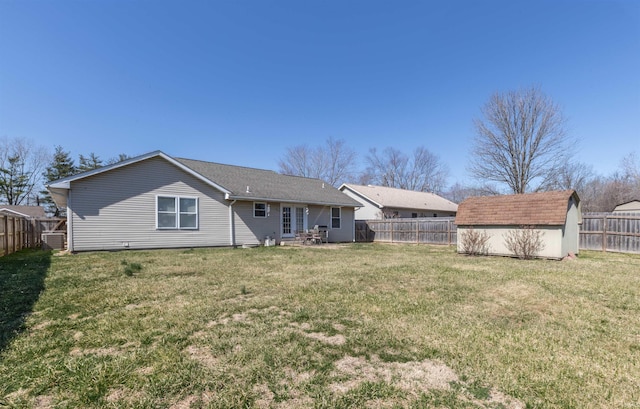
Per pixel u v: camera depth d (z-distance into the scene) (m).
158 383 2.28
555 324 3.74
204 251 11.79
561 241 9.83
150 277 6.36
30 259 9.08
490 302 4.67
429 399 2.14
